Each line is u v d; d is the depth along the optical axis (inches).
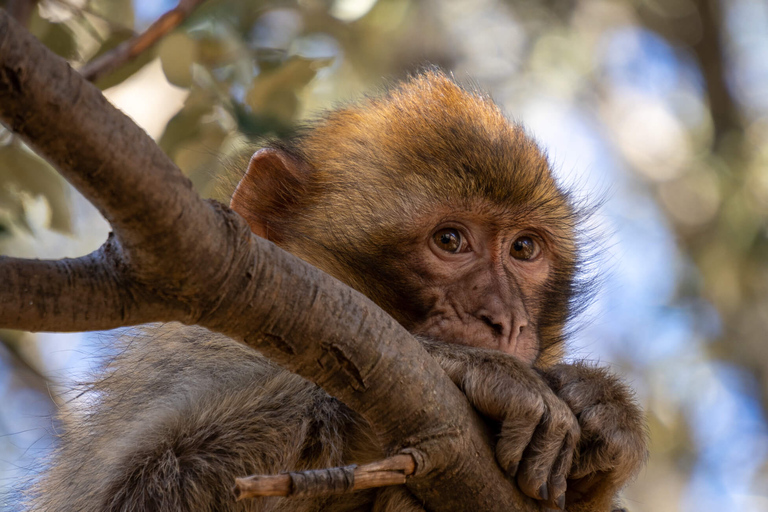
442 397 256.8
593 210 476.7
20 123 178.7
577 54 1126.4
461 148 387.9
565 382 319.0
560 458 285.6
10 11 418.6
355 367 242.8
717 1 1109.7
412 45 1044.5
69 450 412.8
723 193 928.3
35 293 200.1
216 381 377.4
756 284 932.0
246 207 410.3
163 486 340.8
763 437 1005.2
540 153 418.9
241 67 508.7
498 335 366.9
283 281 228.4
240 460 341.1
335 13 614.2
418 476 253.1
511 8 1130.0
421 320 374.9
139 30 538.3
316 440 349.7
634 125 1115.3
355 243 383.2
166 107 604.4
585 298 463.5
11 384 707.4
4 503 441.4
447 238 384.2
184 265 207.8
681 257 1015.0
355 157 406.0
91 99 183.6
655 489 992.2
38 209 596.1
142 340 415.2
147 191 193.2
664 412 1002.1
